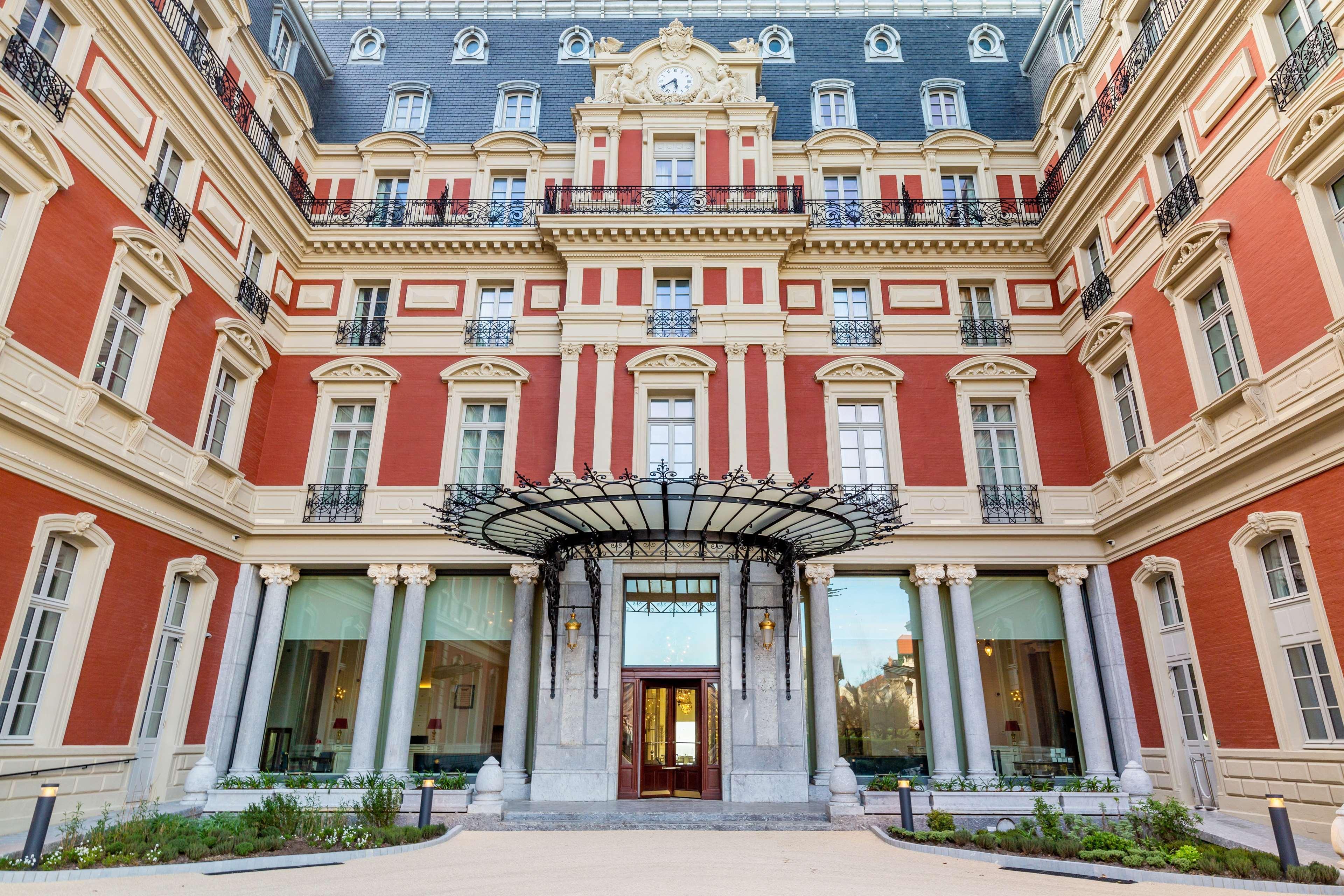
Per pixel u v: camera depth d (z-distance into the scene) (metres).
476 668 15.46
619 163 17.80
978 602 15.78
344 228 17.39
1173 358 13.31
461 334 17.11
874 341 16.94
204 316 14.16
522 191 18.56
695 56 18.83
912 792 12.66
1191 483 12.53
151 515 12.76
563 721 14.18
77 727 11.23
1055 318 17.08
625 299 16.67
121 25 11.84
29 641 10.64
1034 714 15.09
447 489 15.66
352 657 15.66
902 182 18.27
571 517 12.80
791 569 14.07
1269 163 11.07
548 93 20.16
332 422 16.70
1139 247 14.28
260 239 16.19
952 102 20.03
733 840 10.95
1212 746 12.27
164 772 13.20
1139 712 14.27
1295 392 10.55
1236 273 11.76
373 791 11.51
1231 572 11.93
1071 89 16.73
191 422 13.86
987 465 16.34
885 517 12.91
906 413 16.45
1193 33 12.52
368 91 20.33
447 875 8.24
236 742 14.79
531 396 16.61
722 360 16.22
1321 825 10.14
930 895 7.39
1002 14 21.86
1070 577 15.37
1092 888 7.78
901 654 15.45
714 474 15.41
